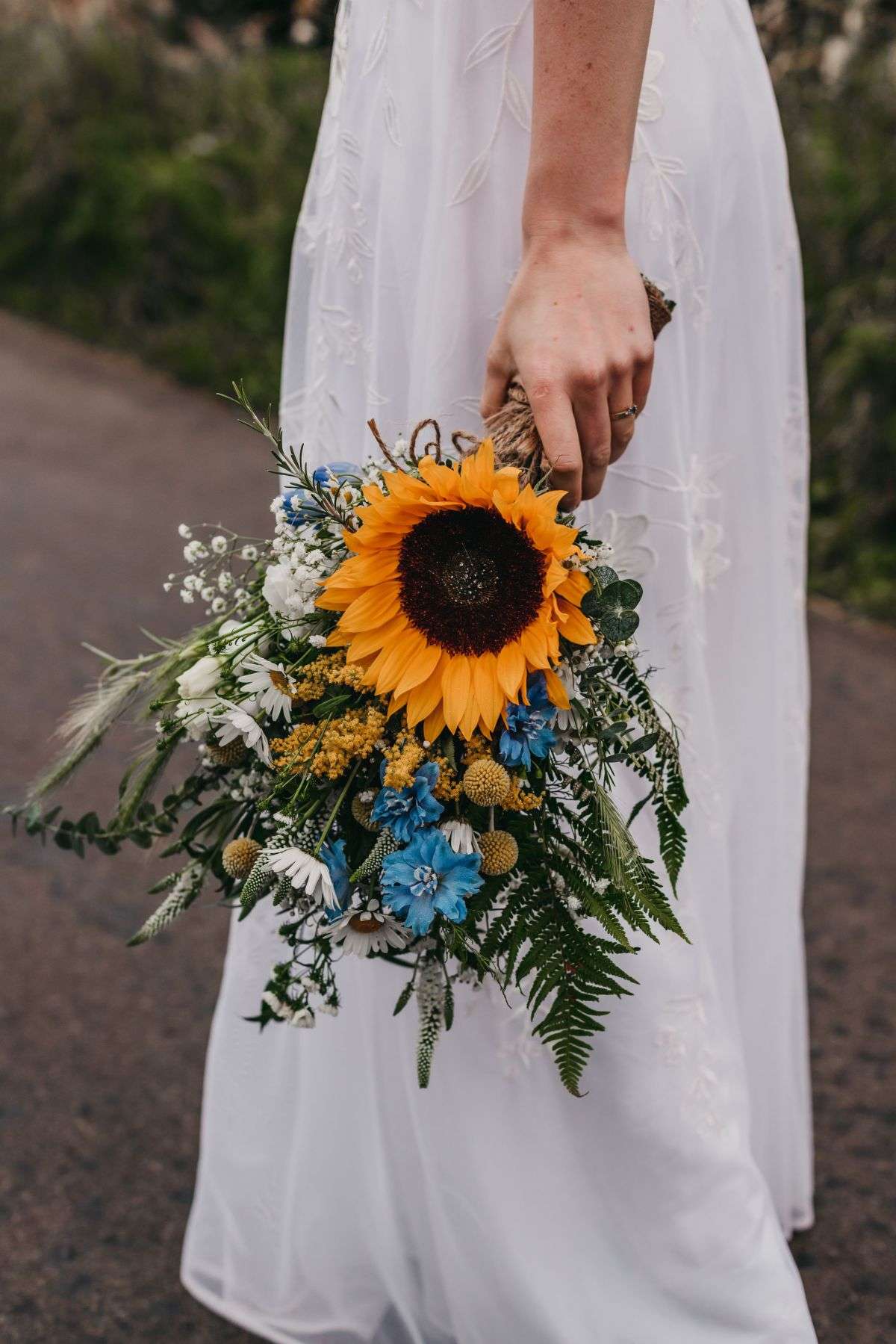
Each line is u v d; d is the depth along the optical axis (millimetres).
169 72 6707
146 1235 1726
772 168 1346
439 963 1068
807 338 4043
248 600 1117
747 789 1458
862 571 3918
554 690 964
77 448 5129
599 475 1087
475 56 1142
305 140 6039
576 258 1044
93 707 1229
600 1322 1345
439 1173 1350
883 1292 1628
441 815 990
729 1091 1380
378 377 1269
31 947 2350
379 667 964
